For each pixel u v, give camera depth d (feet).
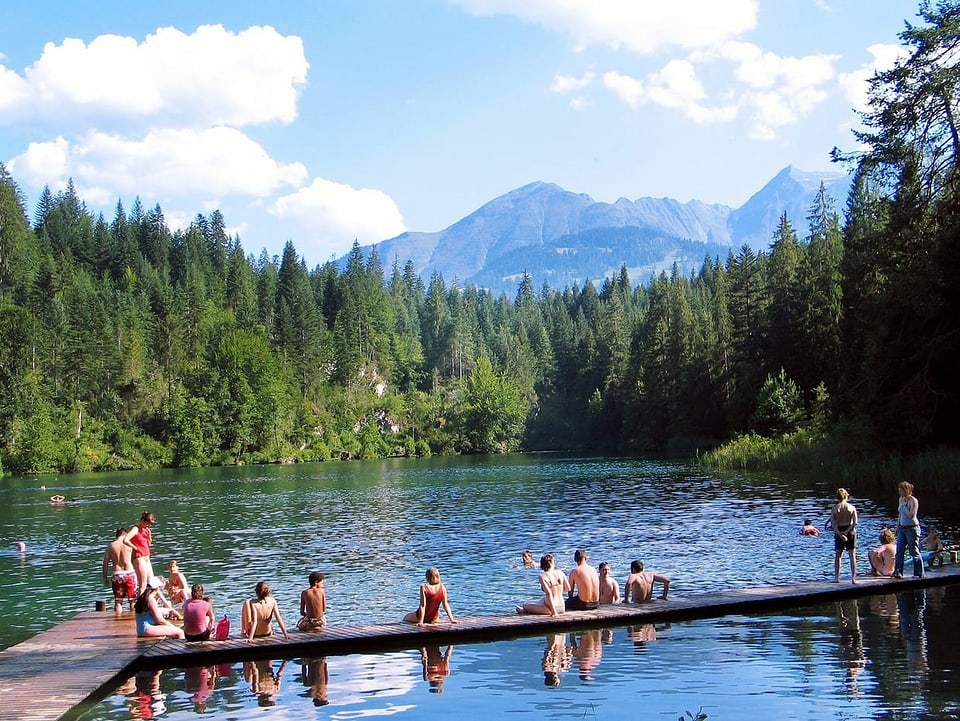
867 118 150.30
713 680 45.78
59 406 367.45
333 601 75.41
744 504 139.54
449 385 571.28
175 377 432.25
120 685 48.34
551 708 42.11
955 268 141.90
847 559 88.12
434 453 489.26
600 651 52.90
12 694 45.14
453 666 50.52
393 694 45.27
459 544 108.47
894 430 155.74
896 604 63.00
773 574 80.69
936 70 139.03
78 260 543.80
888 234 155.94
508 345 617.62
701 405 340.39
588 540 107.65
